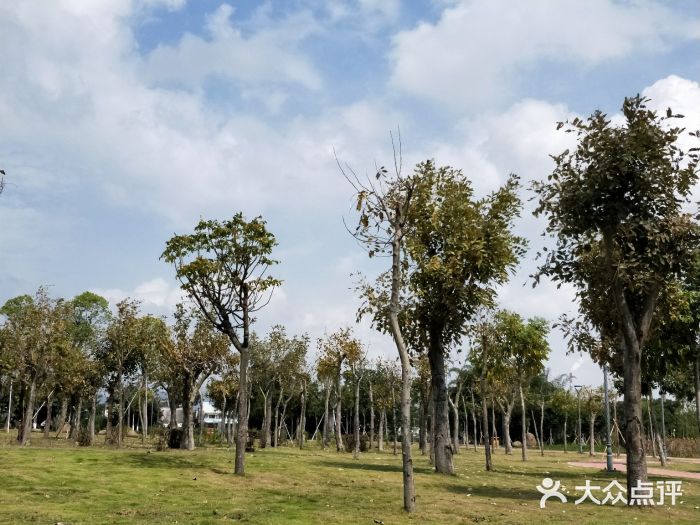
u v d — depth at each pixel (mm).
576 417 76625
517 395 57938
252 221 20766
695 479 26766
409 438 14422
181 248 20625
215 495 15883
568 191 17516
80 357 44219
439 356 24906
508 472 27547
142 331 39219
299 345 50688
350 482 19688
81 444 36844
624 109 17078
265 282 21062
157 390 66312
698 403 25703
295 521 12422
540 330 39375
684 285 24344
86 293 55406
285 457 30234
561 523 13117
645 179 16984
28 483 16094
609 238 17578
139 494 15422
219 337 35469
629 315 17438
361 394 66875
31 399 34094
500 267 24812
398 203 15820
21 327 34875
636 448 16688
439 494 17531
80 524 11453
